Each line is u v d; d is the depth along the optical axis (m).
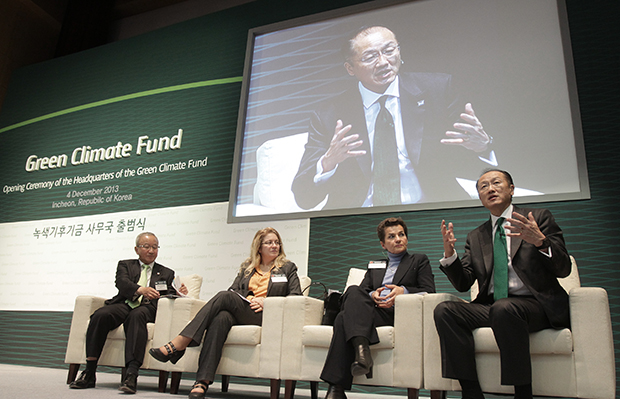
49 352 4.95
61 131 5.91
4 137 6.23
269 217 4.38
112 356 2.98
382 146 4.14
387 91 4.27
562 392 1.87
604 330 1.85
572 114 3.59
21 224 5.66
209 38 5.43
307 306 2.45
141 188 5.15
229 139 4.89
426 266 2.64
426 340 2.14
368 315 2.18
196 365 2.64
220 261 4.49
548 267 1.99
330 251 4.06
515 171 3.64
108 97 5.78
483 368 2.00
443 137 3.94
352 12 4.68
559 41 3.81
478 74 3.99
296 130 4.56
